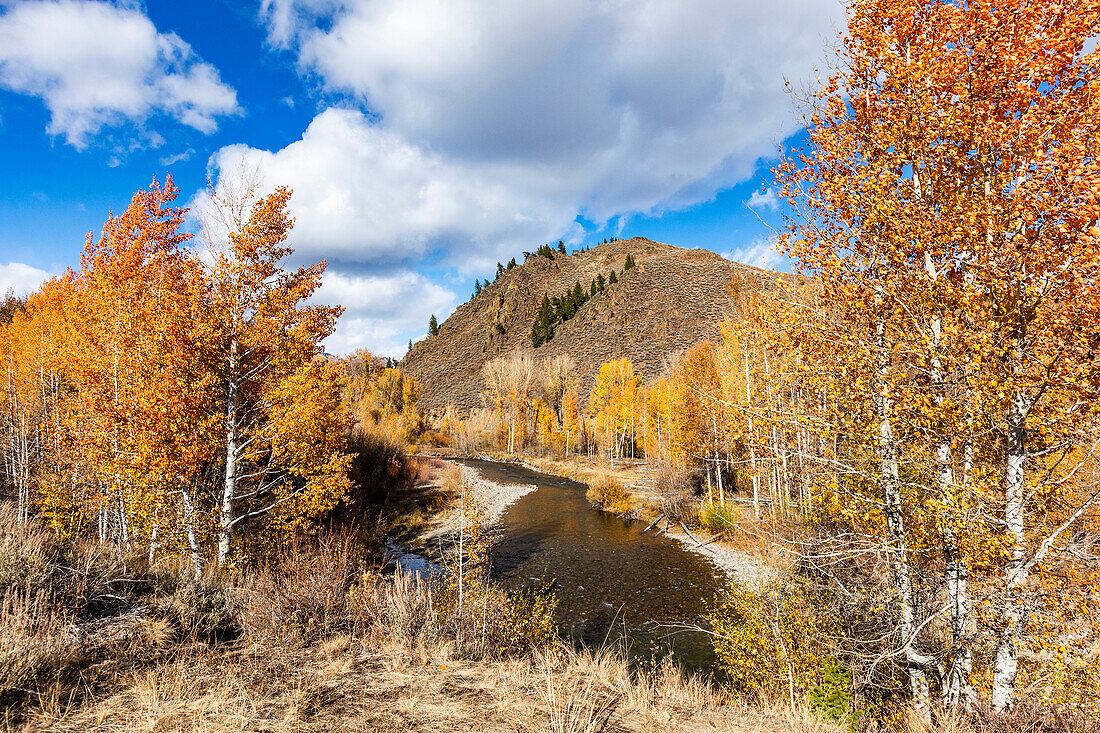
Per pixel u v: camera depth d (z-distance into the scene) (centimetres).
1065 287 539
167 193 1266
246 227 1144
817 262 711
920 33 658
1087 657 524
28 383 1738
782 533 853
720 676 994
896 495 675
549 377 7306
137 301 1149
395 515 2481
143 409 1000
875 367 680
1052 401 575
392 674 618
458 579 1004
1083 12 535
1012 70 572
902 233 639
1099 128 529
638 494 3150
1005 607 553
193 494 1112
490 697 568
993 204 588
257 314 1159
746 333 845
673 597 1506
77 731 408
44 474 1286
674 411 2583
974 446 623
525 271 16825
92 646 566
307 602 786
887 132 656
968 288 575
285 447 1174
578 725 496
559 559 1944
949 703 644
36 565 648
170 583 795
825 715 643
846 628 786
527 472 4816
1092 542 543
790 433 761
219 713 463
